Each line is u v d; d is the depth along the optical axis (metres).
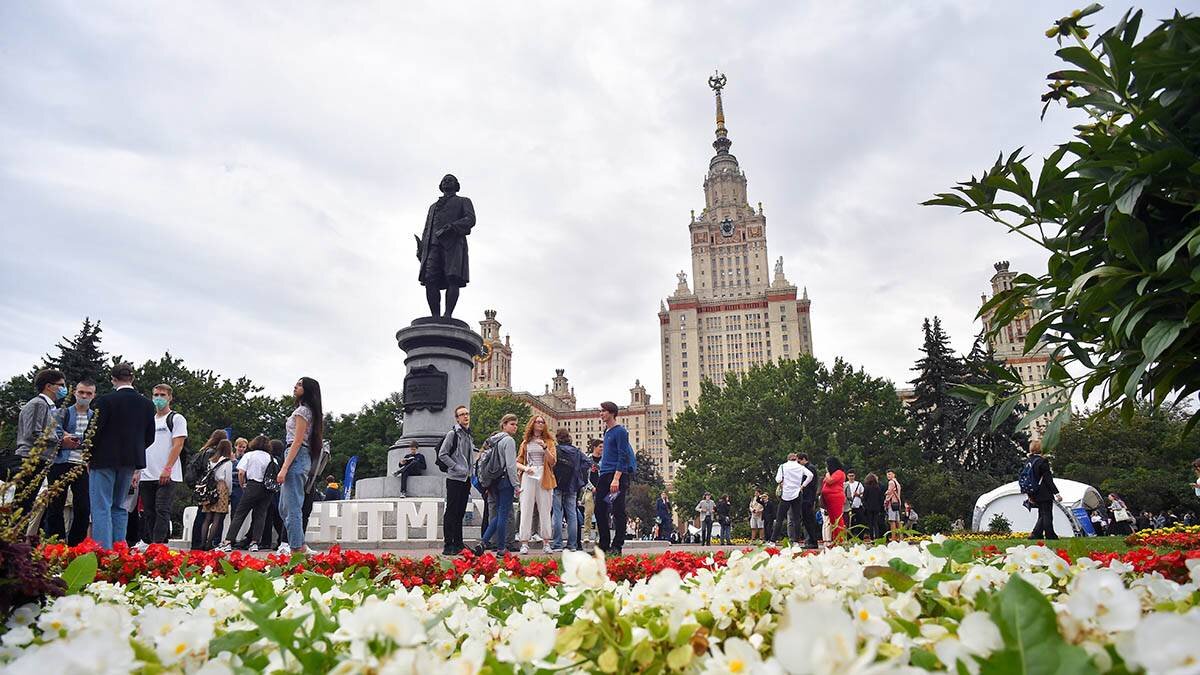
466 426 9.48
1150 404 3.42
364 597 3.15
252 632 1.89
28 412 7.43
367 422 49.34
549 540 9.91
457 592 3.33
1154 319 3.03
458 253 16.42
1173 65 2.75
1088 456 54.66
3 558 2.53
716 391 64.69
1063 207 3.24
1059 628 1.36
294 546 8.66
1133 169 2.78
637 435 157.50
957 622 1.77
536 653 1.55
